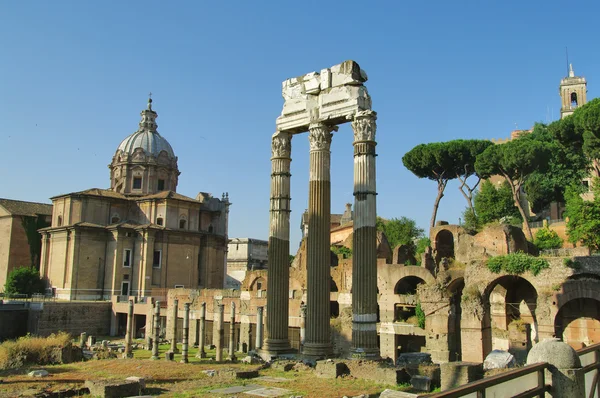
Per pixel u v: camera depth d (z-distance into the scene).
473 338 48.91
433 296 55.16
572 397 10.52
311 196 31.94
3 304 74.25
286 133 34.56
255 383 27.45
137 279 88.50
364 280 29.02
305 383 27.09
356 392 24.67
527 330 54.44
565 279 45.25
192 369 37.19
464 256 62.38
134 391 26.84
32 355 43.09
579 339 50.66
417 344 60.53
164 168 104.38
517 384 10.12
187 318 44.94
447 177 87.69
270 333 33.50
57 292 88.00
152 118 109.31
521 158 74.19
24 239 97.81
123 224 89.56
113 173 104.25
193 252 94.69
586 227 60.81
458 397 8.73
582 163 85.94
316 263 31.36
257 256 130.62
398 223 98.62
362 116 29.83
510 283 56.53
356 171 29.80
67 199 91.50
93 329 81.38
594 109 64.69
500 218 91.56
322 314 31.31
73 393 27.11
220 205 103.56
